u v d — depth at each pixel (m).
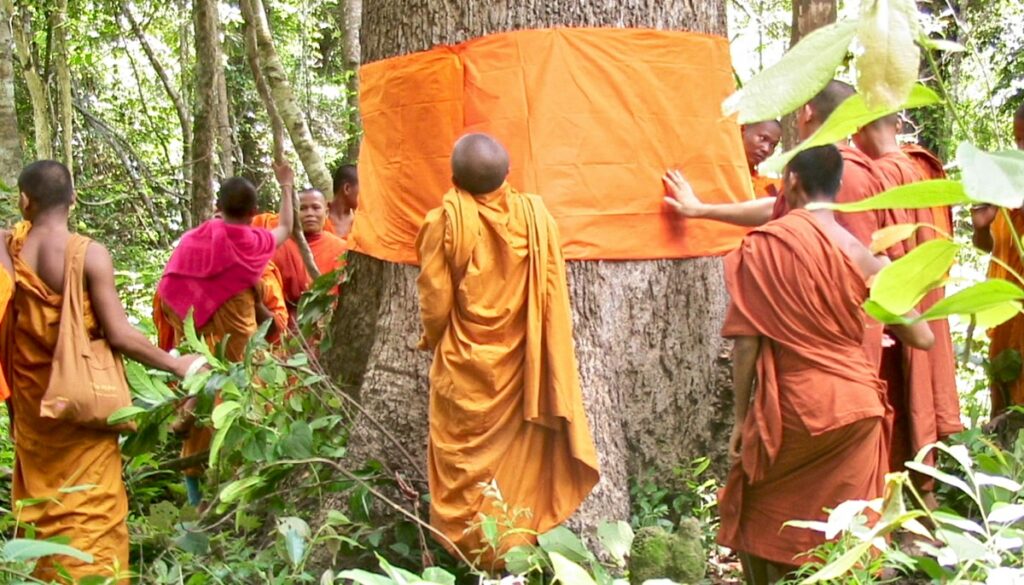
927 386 4.75
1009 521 2.46
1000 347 5.71
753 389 4.29
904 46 1.08
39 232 4.61
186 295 6.77
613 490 4.82
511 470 4.29
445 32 4.95
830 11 6.83
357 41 12.72
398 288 5.12
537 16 4.84
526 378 4.24
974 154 1.06
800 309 4.05
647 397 5.05
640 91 4.88
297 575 4.16
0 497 5.43
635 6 4.89
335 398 5.25
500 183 4.24
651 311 5.02
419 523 4.33
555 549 4.11
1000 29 10.41
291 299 7.83
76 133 19.14
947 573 2.42
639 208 4.90
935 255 1.33
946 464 5.02
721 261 5.29
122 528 4.71
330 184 9.50
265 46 9.32
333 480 4.83
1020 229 5.43
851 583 2.71
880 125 4.94
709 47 5.08
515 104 4.81
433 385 4.32
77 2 17.02
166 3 17.98
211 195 12.83
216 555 4.77
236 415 4.57
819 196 4.15
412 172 5.04
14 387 4.63
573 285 4.84
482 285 4.22
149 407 4.89
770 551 4.21
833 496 4.09
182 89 17.88
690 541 3.88
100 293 4.61
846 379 4.05
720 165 5.09
